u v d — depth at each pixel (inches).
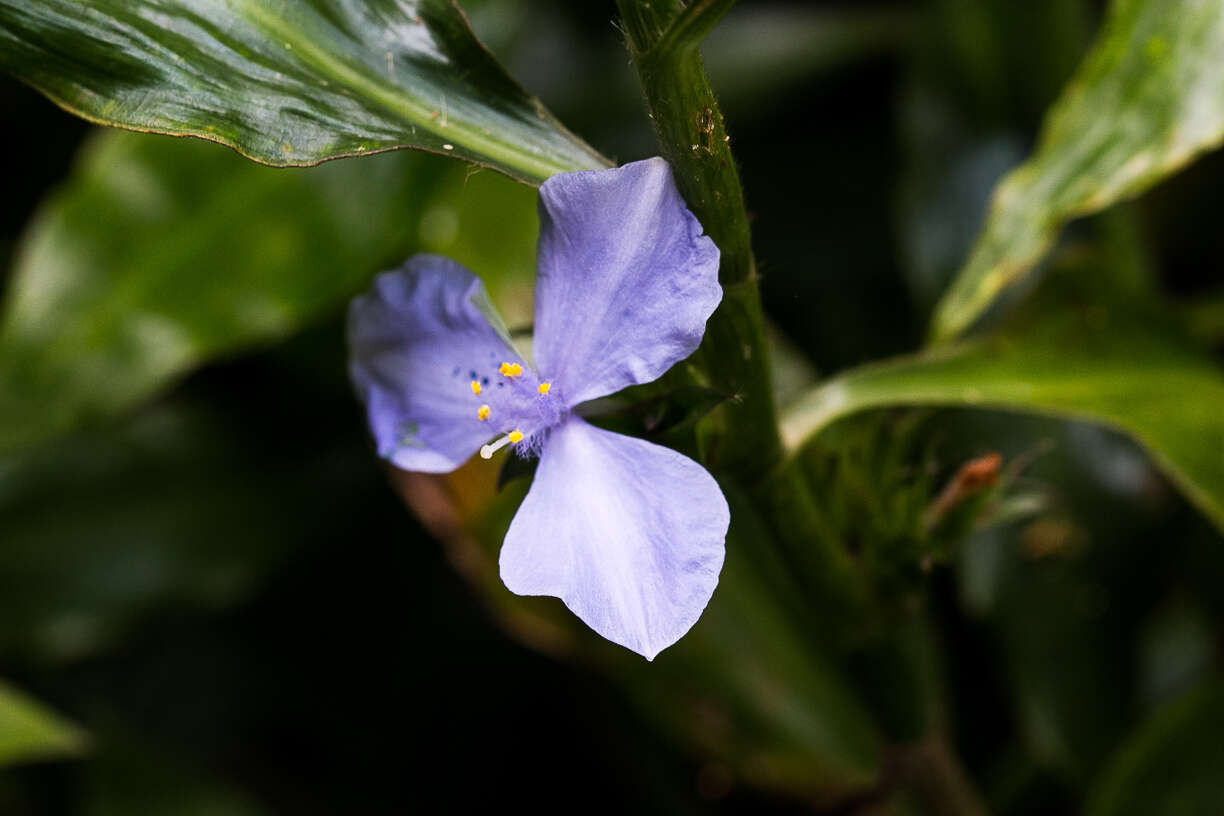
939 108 11.3
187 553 11.1
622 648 9.8
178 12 7.1
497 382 7.2
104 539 10.9
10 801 10.7
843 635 8.2
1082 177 8.9
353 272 10.0
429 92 7.1
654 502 6.8
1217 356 9.7
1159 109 8.8
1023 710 9.9
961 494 7.8
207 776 10.6
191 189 9.8
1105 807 9.1
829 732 10.0
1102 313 9.0
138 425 11.2
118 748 10.5
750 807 11.2
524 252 10.2
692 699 10.0
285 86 7.1
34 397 9.5
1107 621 10.0
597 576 6.8
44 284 9.6
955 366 8.6
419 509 9.5
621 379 6.9
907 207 11.4
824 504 7.8
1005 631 10.1
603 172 6.7
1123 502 10.1
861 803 10.1
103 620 10.9
